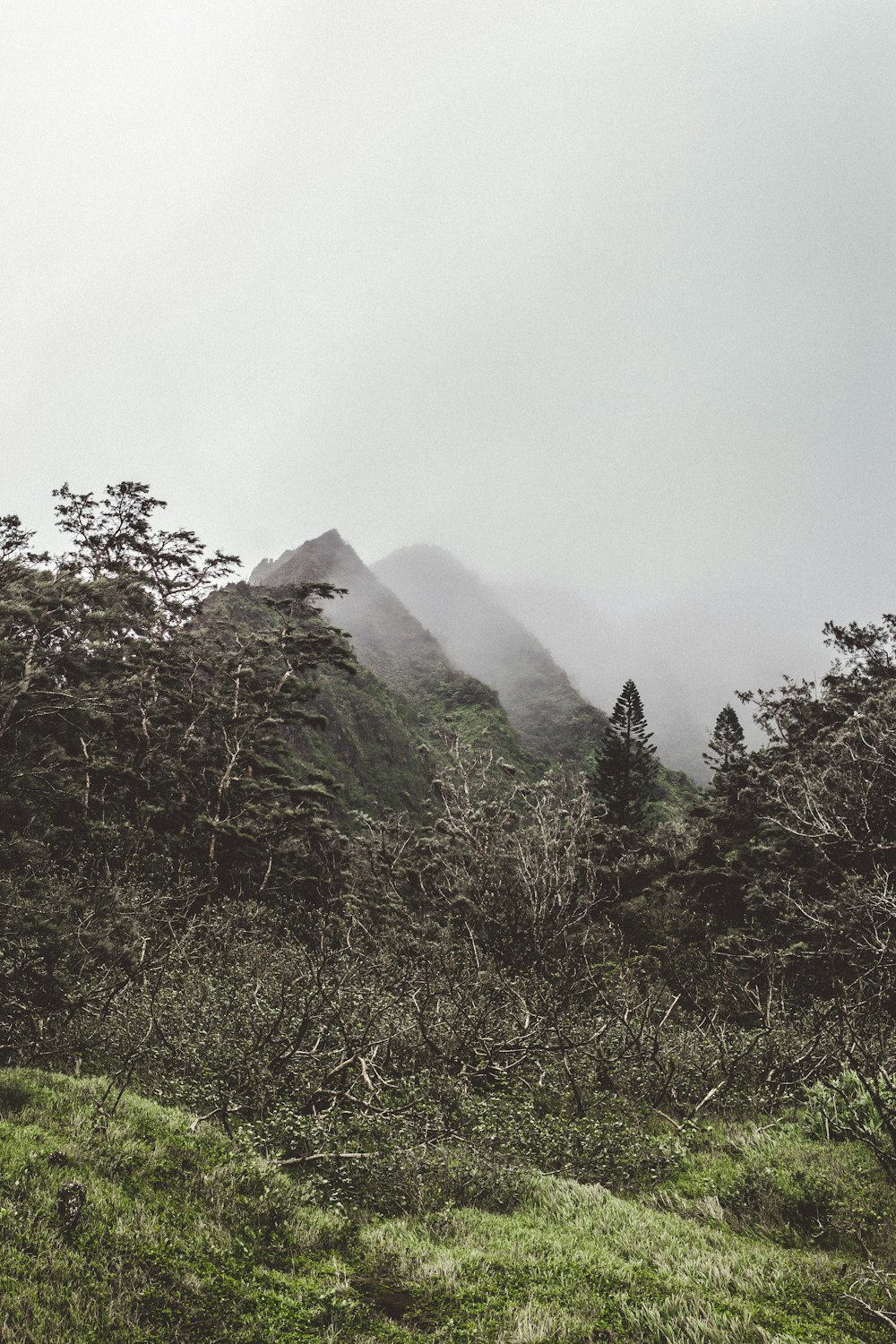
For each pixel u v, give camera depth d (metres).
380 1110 8.88
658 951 21.55
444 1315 5.23
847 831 18.31
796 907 16.83
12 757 16.95
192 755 29.58
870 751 20.78
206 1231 5.71
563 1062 11.70
